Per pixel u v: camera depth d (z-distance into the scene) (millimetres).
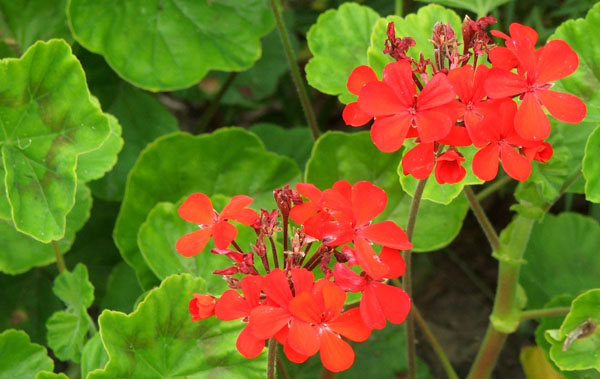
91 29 905
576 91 797
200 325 749
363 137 876
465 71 654
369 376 922
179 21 928
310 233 660
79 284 821
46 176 765
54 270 945
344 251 652
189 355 750
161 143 894
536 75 662
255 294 642
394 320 644
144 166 891
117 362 730
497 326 845
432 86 647
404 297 646
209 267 827
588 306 762
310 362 918
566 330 771
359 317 642
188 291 743
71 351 808
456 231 858
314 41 867
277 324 631
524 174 658
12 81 753
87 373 762
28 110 765
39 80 760
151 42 919
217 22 935
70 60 760
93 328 826
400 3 916
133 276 919
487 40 681
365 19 878
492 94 650
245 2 943
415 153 653
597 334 772
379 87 650
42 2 939
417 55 810
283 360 912
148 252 835
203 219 675
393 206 873
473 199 803
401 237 656
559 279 952
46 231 758
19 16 937
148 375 740
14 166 762
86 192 889
